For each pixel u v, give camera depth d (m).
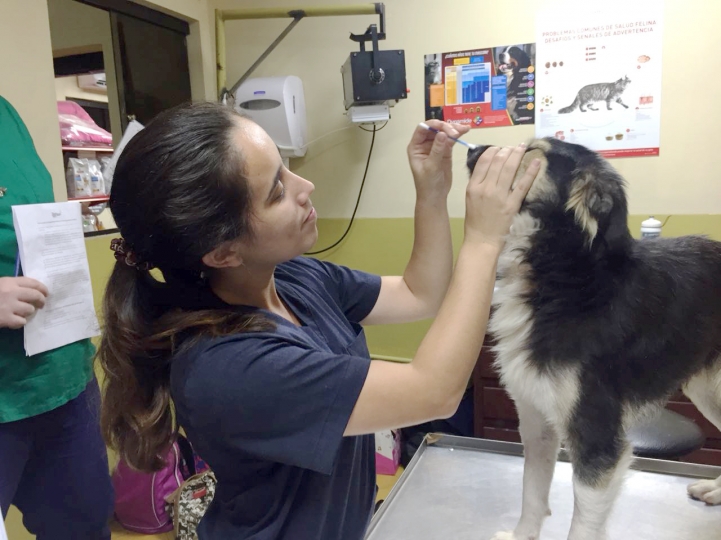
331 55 2.67
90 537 1.57
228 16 2.50
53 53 2.10
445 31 2.48
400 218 2.69
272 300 0.87
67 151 2.11
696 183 2.27
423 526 1.26
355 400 0.66
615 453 1.07
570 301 1.10
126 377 0.72
